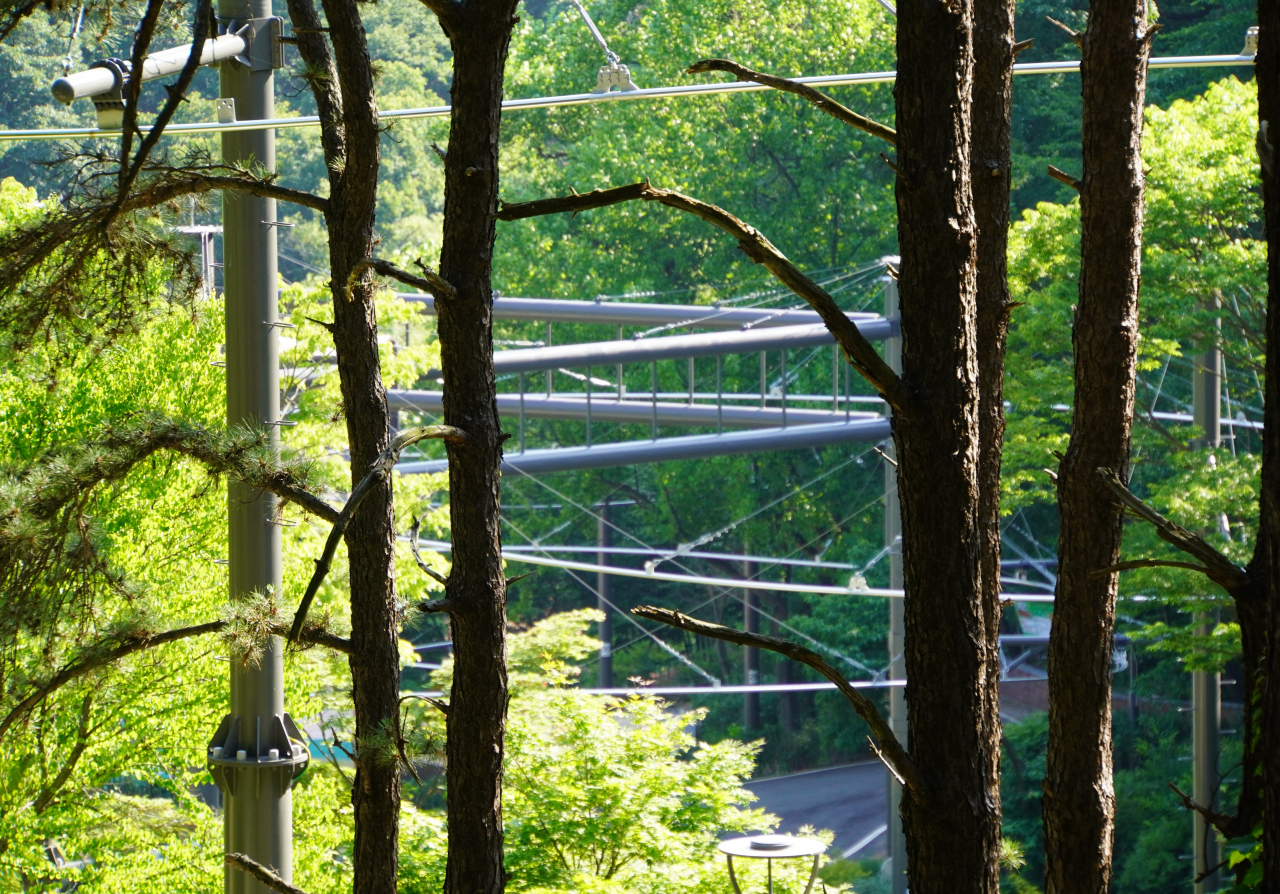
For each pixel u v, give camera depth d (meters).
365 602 9.55
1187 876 27.11
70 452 9.30
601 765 14.38
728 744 14.99
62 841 15.27
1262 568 5.78
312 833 15.72
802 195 43.47
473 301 7.72
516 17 7.57
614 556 46.97
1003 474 24.98
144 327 10.97
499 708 7.95
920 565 5.47
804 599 42.94
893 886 24.27
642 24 46.84
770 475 43.34
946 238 5.43
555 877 13.48
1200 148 21.53
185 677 14.48
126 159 6.15
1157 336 23.98
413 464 25.02
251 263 11.38
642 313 27.70
